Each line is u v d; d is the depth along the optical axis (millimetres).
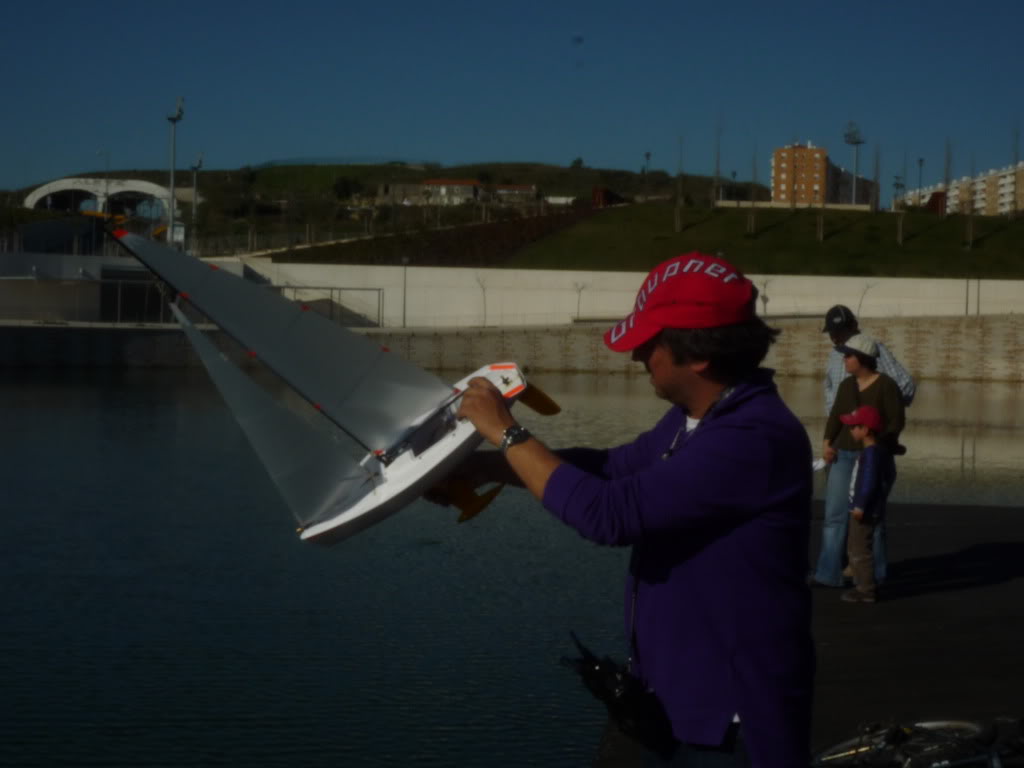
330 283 89250
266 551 12164
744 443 2660
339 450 3020
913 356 75875
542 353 78500
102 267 73938
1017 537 12234
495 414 2768
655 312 2771
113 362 67375
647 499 2625
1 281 70875
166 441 25484
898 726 3852
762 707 2664
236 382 3016
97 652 8273
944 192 126688
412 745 6449
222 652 8250
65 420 31422
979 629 8281
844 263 103312
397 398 2951
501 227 109750
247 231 93500
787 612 2709
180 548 12383
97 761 6207
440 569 11188
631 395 51969
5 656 8141
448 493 3184
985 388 65812
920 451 26797
